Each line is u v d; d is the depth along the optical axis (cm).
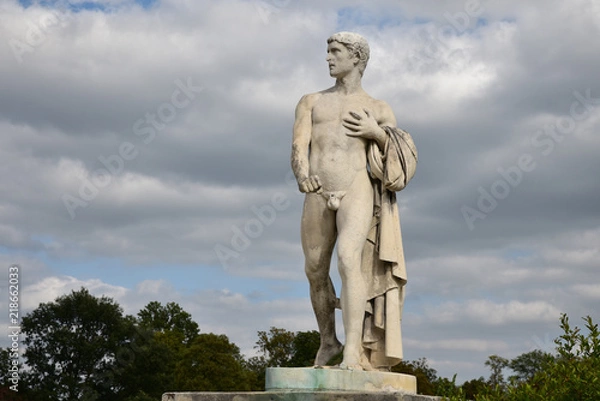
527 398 727
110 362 3888
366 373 854
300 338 3981
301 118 959
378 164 922
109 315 3906
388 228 920
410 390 895
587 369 738
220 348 4331
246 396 831
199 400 836
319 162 930
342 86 961
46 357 3819
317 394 815
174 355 4512
